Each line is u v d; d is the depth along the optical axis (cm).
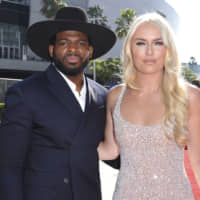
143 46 191
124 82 213
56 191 180
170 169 187
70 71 194
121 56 216
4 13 4941
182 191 185
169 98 190
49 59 229
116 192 200
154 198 186
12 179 175
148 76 200
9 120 180
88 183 193
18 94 183
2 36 4975
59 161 183
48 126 184
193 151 190
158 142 188
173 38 191
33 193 179
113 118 209
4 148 178
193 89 195
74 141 186
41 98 185
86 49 202
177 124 185
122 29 4172
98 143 202
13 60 4669
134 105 203
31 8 4956
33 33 205
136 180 192
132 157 195
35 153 185
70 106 189
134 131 194
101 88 223
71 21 189
